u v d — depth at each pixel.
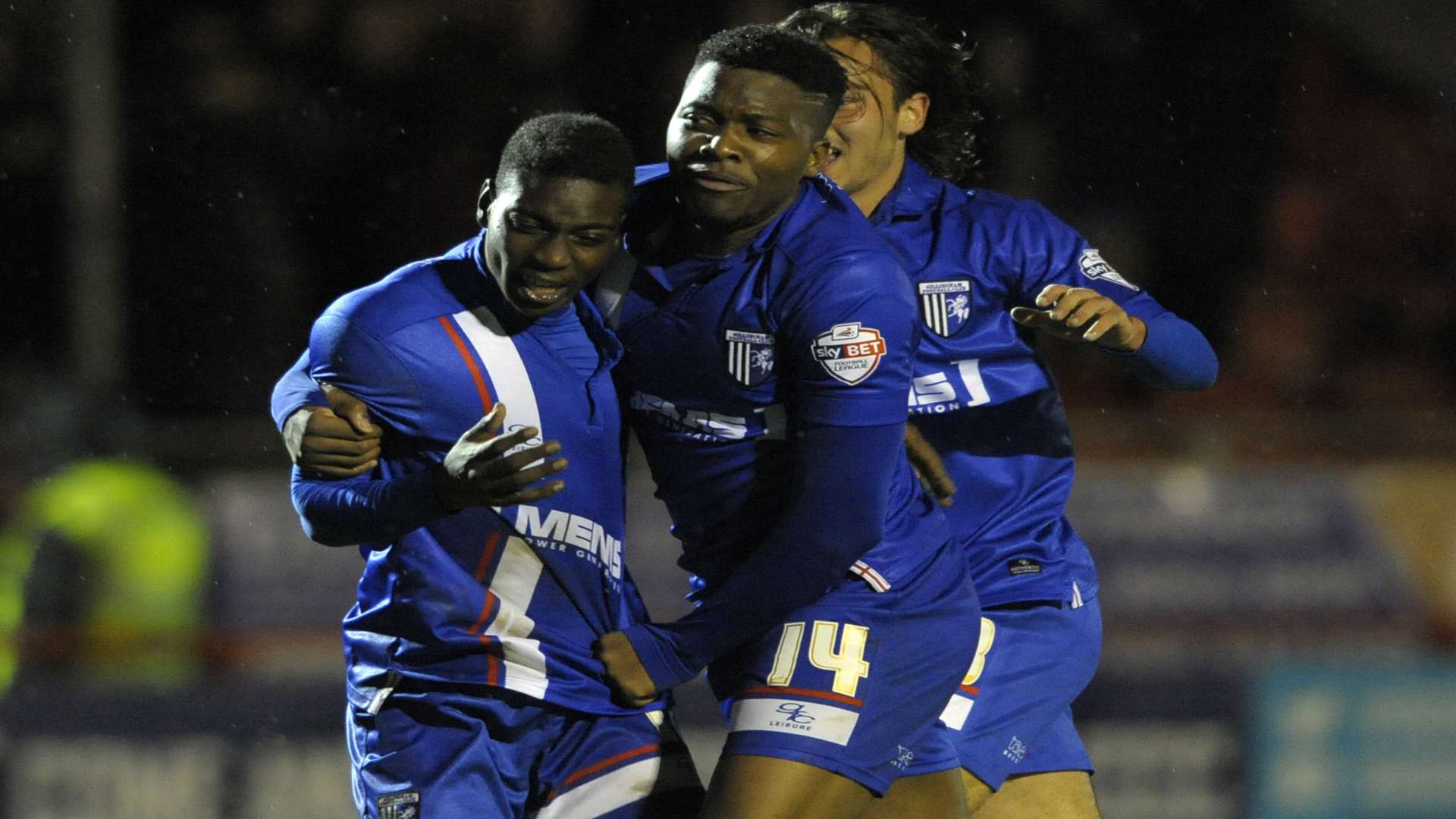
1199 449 27.28
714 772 11.58
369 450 11.04
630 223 11.69
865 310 11.09
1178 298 34.53
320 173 31.88
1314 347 34.25
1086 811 14.09
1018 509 13.50
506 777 11.74
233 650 22.89
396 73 32.22
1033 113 33.66
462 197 32.28
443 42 32.31
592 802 11.70
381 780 11.62
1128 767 22.77
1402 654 23.23
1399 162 35.56
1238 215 34.44
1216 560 23.97
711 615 11.41
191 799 21.64
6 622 24.41
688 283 11.41
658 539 23.45
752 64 10.94
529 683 11.62
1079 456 27.36
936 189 13.42
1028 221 13.23
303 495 11.16
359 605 11.99
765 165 10.92
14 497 25.42
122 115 31.12
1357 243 35.09
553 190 10.63
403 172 32.19
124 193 30.81
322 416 10.98
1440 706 22.98
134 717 21.73
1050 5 33.31
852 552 11.23
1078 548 14.10
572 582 11.73
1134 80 33.88
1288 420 27.48
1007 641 13.39
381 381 11.21
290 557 23.50
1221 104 34.19
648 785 11.80
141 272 30.66
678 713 21.97
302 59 32.16
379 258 32.09
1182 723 22.86
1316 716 22.91
